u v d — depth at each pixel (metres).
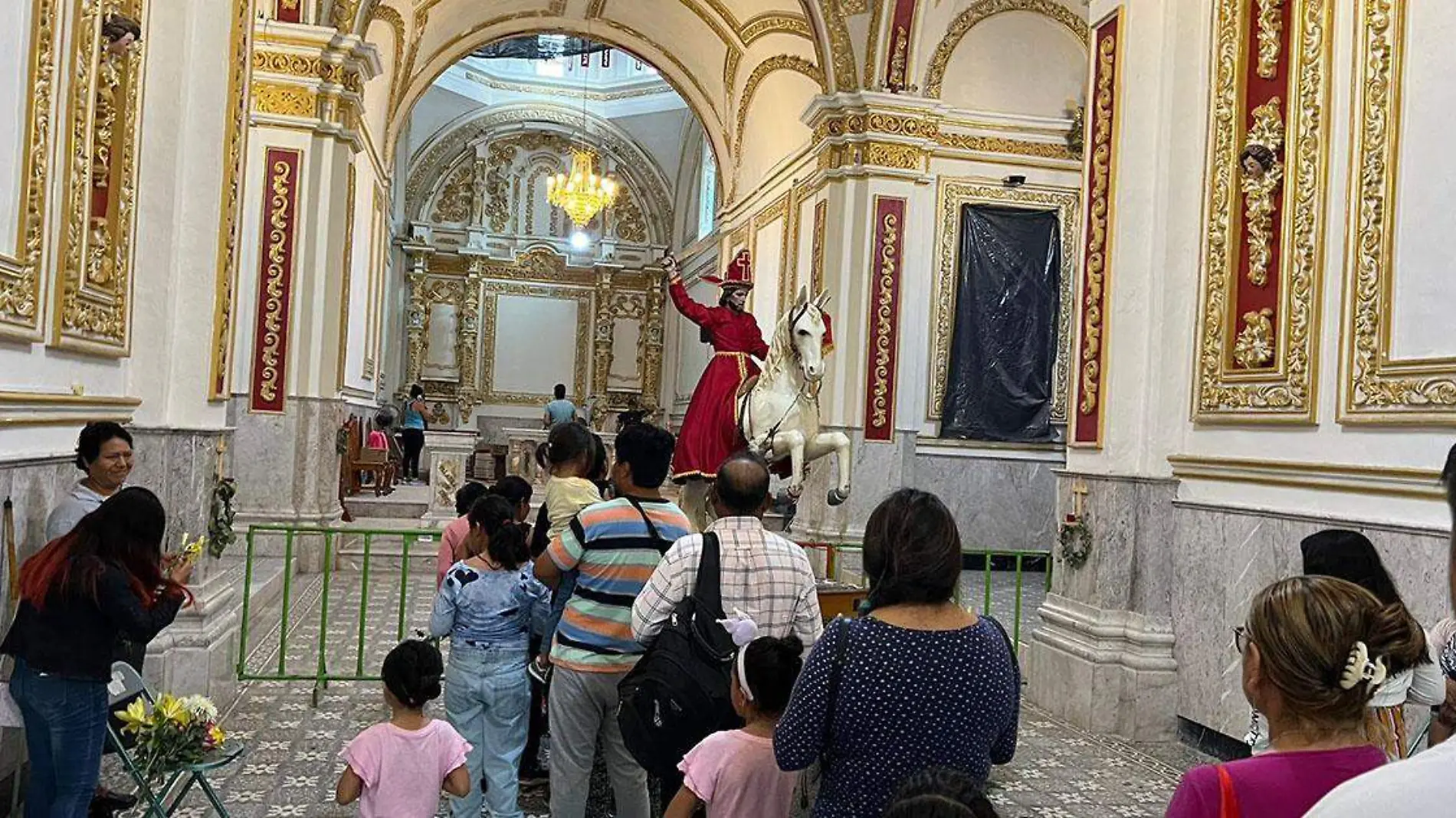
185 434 5.47
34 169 4.03
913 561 2.45
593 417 24.69
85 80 4.52
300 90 10.28
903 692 2.38
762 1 14.09
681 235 25.02
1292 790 1.73
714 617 3.27
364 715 5.89
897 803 1.79
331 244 10.57
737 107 16.69
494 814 4.06
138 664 4.50
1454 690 3.20
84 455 4.08
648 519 3.79
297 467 10.46
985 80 12.54
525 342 25.20
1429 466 4.71
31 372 4.13
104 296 4.84
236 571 8.60
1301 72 5.63
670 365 25.00
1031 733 6.17
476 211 24.75
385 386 23.84
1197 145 6.35
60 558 3.31
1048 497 12.65
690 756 2.90
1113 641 6.27
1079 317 6.88
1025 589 11.05
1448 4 4.79
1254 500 5.68
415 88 16.45
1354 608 1.78
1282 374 5.61
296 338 10.37
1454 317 4.67
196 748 3.33
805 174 13.38
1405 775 1.03
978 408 12.49
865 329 11.71
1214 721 5.84
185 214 5.64
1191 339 6.32
